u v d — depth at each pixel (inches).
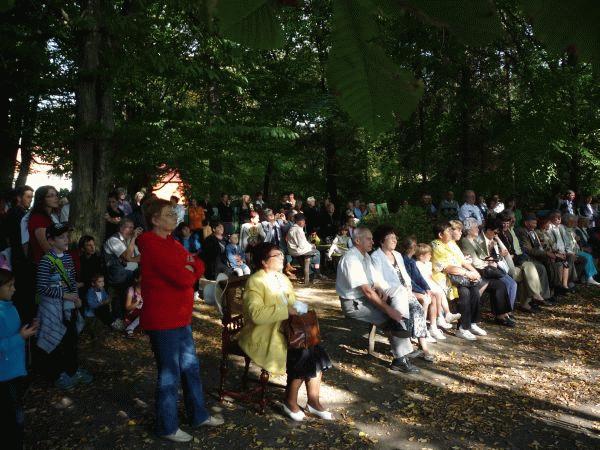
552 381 188.9
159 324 133.6
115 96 284.5
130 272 232.4
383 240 211.2
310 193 764.6
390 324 194.2
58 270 163.8
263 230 369.1
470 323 241.6
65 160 307.0
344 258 201.8
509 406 166.6
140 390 171.9
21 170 456.1
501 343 232.5
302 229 362.6
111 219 300.5
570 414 161.9
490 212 458.9
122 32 194.7
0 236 181.2
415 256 246.5
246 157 427.5
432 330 236.2
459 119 580.7
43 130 308.8
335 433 145.6
